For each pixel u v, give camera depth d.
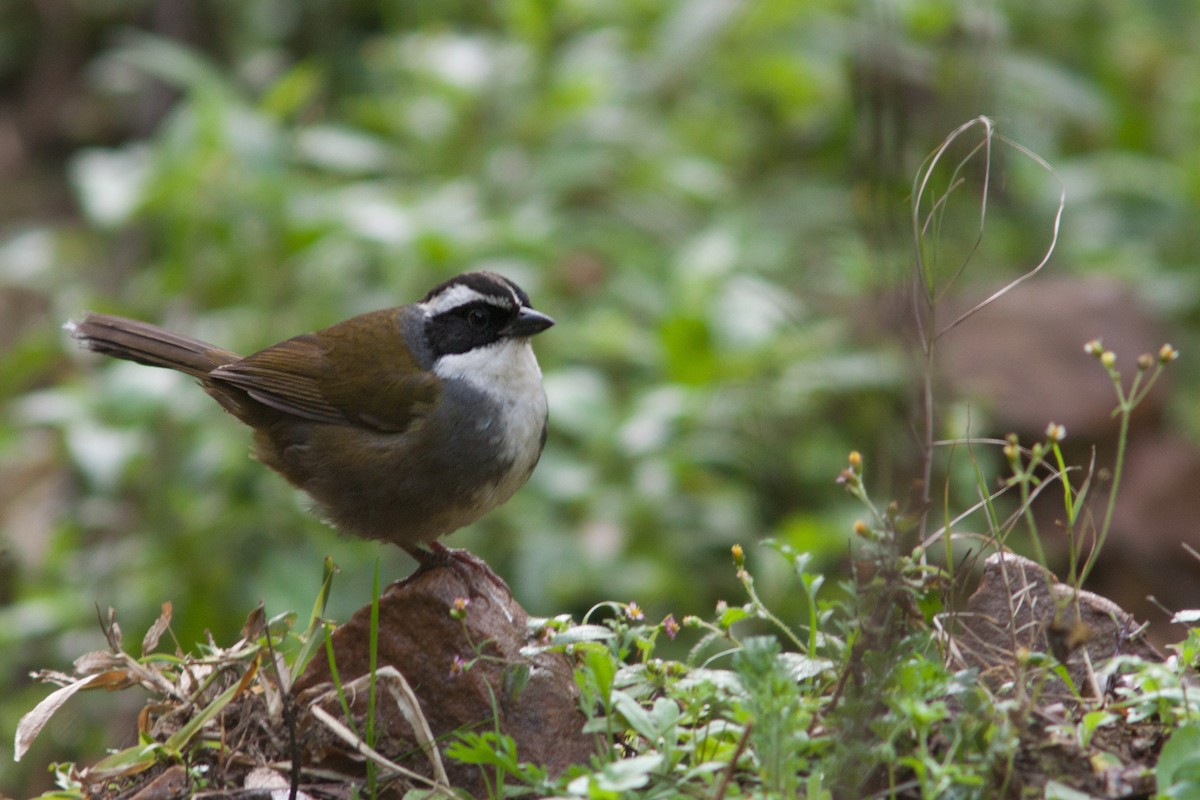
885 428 7.61
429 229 12.47
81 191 13.91
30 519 13.22
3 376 14.08
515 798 5.95
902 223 7.70
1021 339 13.44
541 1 15.28
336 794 6.12
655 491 11.64
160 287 13.34
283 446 8.81
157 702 6.58
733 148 15.95
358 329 8.63
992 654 6.35
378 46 17.47
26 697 11.56
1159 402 13.34
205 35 18.11
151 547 11.96
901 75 8.14
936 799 5.30
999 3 15.27
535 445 8.62
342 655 6.46
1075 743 5.50
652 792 5.39
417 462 8.35
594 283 14.06
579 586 11.25
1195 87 17.55
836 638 6.21
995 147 9.68
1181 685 5.61
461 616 6.16
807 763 5.47
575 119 14.40
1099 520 12.71
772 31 15.95
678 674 6.22
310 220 12.80
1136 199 16.48
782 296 12.80
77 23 20.00
